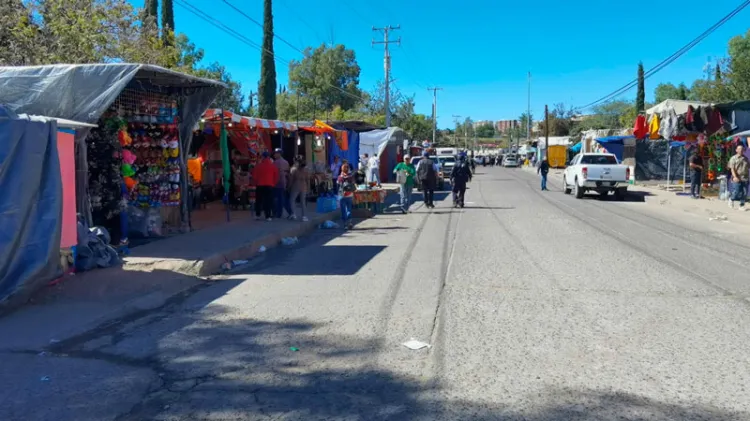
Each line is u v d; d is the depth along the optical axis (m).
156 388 4.65
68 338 6.00
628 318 6.34
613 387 4.52
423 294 7.57
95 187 10.12
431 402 4.29
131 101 11.18
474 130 156.75
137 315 6.88
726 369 4.86
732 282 8.08
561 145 64.69
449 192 29.59
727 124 20.48
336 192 22.61
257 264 10.20
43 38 16.34
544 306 6.88
